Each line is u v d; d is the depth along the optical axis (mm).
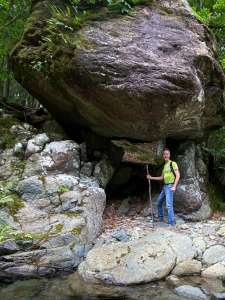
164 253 4820
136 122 5496
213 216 6812
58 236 4973
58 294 4078
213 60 5473
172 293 4148
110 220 6348
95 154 6996
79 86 5195
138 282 4395
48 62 5391
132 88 4812
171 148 7324
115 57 4961
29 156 6301
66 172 6273
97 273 4508
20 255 4734
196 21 5750
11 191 5645
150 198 6371
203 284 4391
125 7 5555
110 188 7355
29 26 5758
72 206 5508
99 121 6105
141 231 5805
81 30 5312
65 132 7230
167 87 4793
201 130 6812
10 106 7688
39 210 5422
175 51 5145
